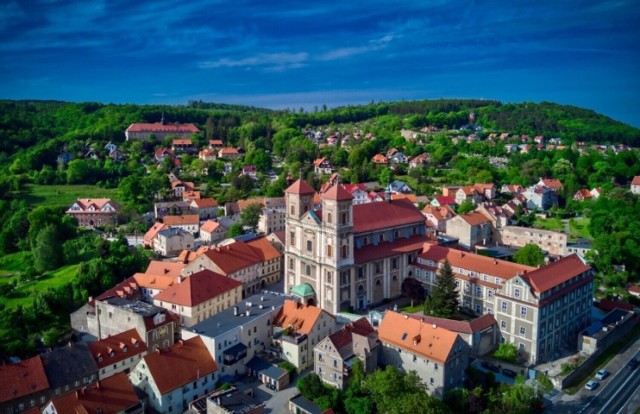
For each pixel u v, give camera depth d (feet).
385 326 423.64
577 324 484.33
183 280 514.68
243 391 393.50
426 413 325.01
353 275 524.11
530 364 431.43
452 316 492.95
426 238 606.14
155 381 369.09
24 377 369.09
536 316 424.87
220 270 561.02
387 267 556.10
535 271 447.83
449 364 383.04
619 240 646.74
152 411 373.81
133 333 439.22
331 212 504.02
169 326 457.68
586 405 384.06
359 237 543.80
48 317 535.19
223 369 415.64
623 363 443.32
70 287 586.45
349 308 526.98
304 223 538.47
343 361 390.83
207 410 358.43
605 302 539.29
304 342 431.84
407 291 548.72
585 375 422.82
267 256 634.02
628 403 386.32
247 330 435.12
